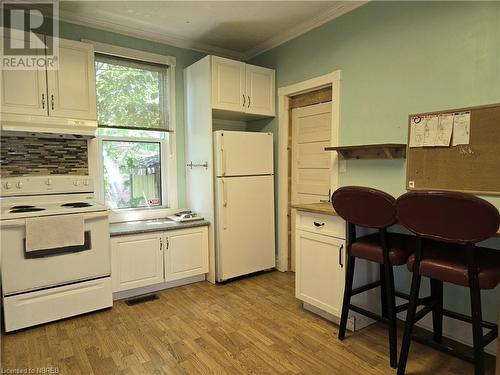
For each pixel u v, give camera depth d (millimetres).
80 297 2580
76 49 2754
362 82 2699
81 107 2791
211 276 3363
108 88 3174
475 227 1455
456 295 2180
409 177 2369
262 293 3062
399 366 1788
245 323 2471
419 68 2305
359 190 1894
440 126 2184
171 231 3129
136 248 2943
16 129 2479
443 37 2168
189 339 2246
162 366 1946
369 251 2025
